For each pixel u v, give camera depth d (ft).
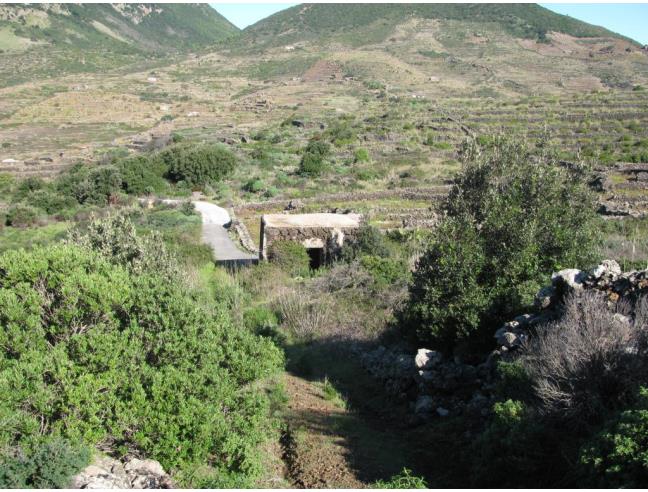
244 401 30.71
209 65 642.22
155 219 126.11
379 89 441.68
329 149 207.31
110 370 28.02
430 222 107.04
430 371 37.50
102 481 22.76
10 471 21.76
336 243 77.25
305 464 29.04
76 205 150.82
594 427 24.32
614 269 34.91
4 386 24.95
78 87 477.36
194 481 25.63
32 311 31.53
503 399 29.66
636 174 148.77
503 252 41.45
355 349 49.08
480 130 229.86
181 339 32.14
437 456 29.94
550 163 50.19
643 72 489.67
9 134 320.09
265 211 136.77
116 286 34.73
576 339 27.37
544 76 486.79
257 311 59.21
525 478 24.26
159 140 263.29
